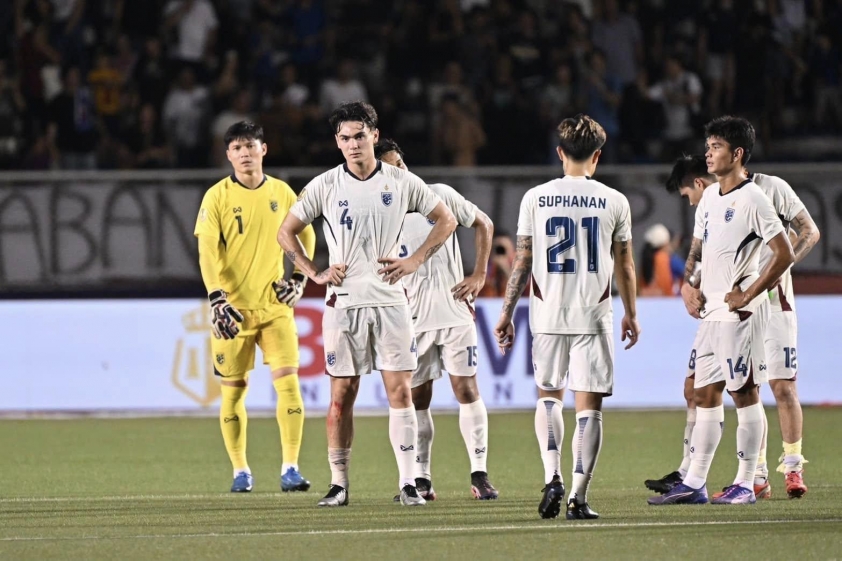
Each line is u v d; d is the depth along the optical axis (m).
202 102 64.25
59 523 24.95
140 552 21.33
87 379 50.66
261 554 21.02
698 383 27.12
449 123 63.81
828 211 51.19
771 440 40.84
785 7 70.56
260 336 31.62
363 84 67.50
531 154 64.62
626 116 65.25
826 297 51.41
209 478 33.81
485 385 50.59
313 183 26.92
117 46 66.75
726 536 22.42
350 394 27.23
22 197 50.72
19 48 64.31
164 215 51.06
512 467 35.81
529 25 68.19
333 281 26.53
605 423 47.12
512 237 50.81
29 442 42.62
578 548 21.33
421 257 26.66
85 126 63.44
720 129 26.44
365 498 29.08
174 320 51.06
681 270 51.44
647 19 69.81
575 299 24.75
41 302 50.50
